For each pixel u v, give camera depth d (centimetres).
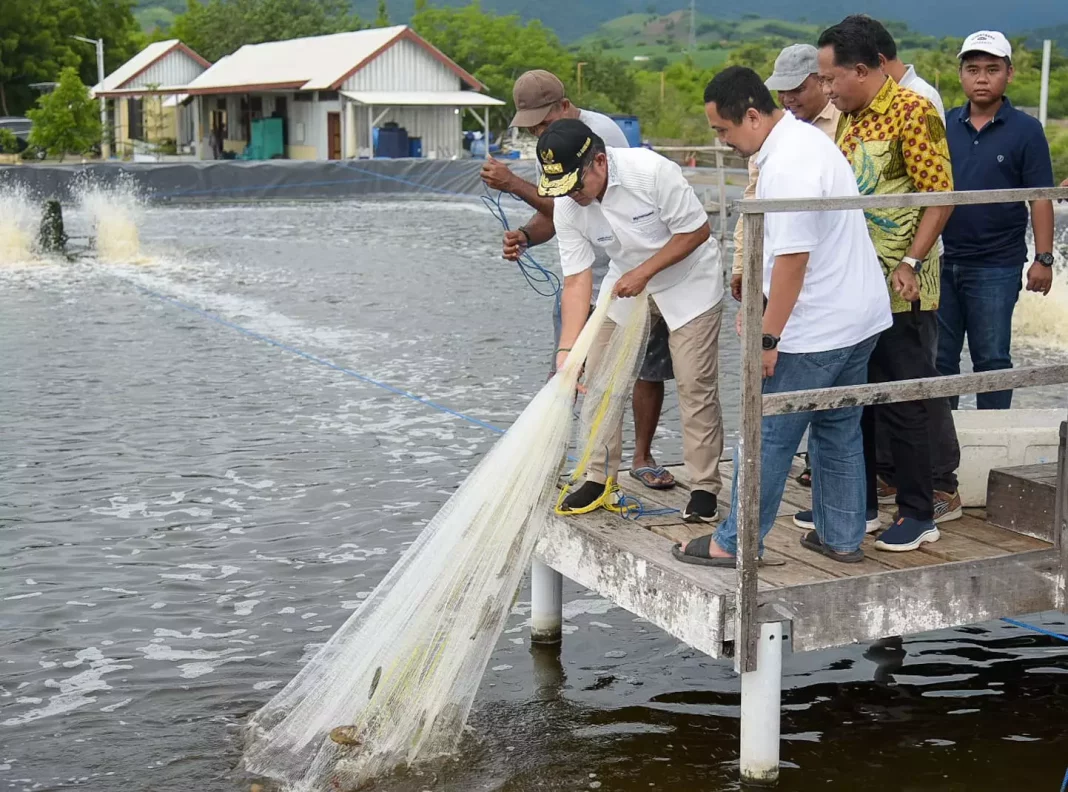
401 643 460
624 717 492
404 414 984
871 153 481
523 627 581
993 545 470
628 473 568
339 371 1146
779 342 427
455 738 467
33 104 7175
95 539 691
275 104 4712
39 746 466
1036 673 536
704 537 452
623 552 466
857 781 443
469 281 1755
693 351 487
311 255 2059
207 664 537
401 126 4459
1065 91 5506
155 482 797
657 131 5319
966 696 514
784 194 411
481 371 1150
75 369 1146
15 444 885
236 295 1630
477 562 461
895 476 469
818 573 438
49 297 1602
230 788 437
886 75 487
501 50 6838
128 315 1462
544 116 562
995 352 642
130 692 511
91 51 7644
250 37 8156
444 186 3147
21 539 689
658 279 488
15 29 7162
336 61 4447
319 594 615
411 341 1298
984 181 624
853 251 428
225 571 645
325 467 833
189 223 2562
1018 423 552
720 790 437
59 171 2886
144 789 436
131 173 2945
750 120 417
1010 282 634
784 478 439
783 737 477
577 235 500
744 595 413
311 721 464
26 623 578
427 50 4444
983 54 614
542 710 497
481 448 884
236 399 1033
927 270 491
